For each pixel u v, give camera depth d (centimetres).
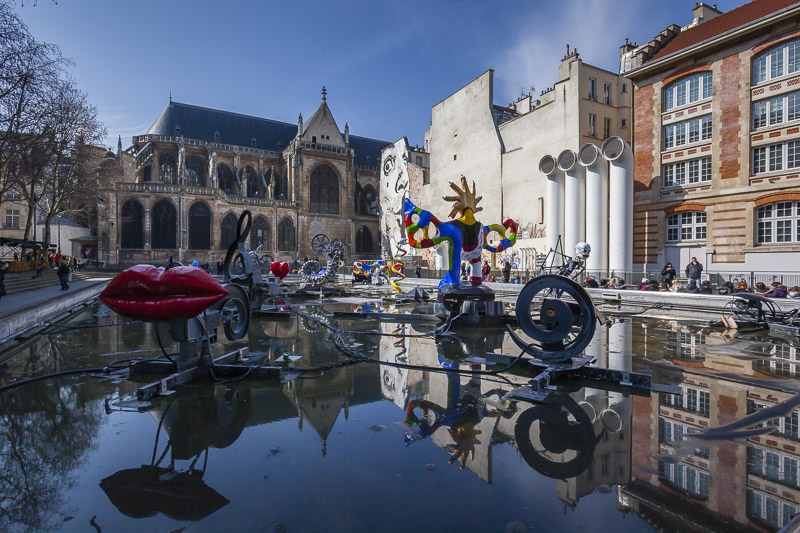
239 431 425
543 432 424
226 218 6031
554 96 3275
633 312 1529
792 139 2131
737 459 365
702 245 2486
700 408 498
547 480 327
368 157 8819
